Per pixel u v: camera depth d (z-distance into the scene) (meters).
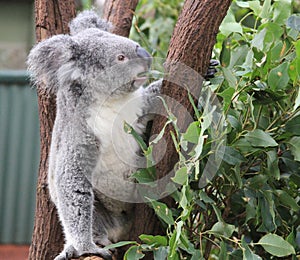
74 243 6.75
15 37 21.27
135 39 9.98
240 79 6.31
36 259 7.70
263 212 6.26
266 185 6.33
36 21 7.95
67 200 6.83
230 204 6.59
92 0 11.17
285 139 6.24
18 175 18.66
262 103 6.20
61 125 7.05
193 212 6.51
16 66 21.23
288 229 6.54
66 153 6.87
